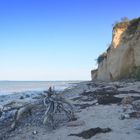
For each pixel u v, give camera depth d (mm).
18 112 15078
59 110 14539
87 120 13391
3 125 15750
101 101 17984
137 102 16750
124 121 12547
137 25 40812
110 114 14195
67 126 12703
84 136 10898
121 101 17359
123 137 10328
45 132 12328
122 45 40656
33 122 14586
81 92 26984
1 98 36031
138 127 11211
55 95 14539
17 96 38562
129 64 39094
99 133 11016
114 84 30750
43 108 17078
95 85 34062
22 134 12680
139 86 26234
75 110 16109
